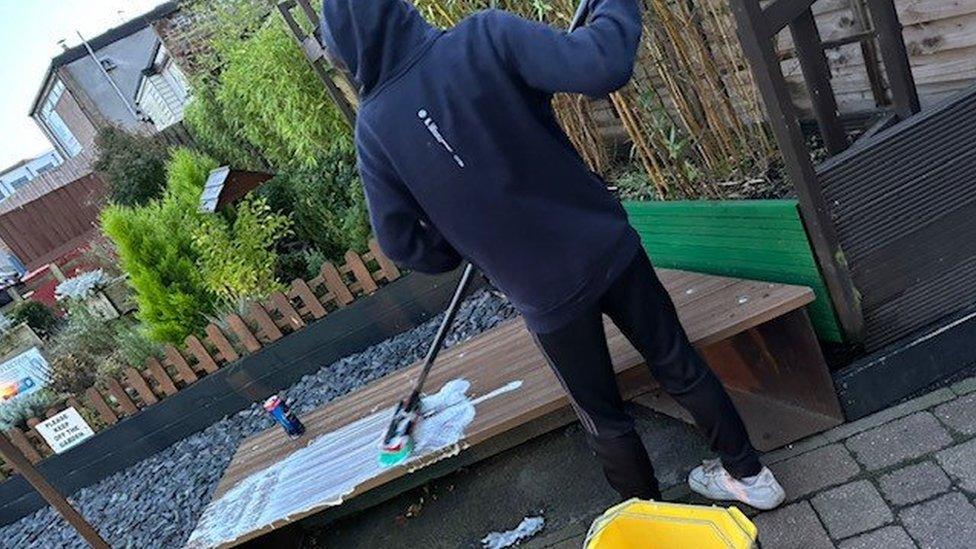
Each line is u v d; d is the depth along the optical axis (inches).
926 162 72.6
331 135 218.8
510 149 53.1
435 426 87.7
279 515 87.5
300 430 108.3
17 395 237.6
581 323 59.2
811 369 79.1
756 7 64.4
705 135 103.8
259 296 208.1
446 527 99.7
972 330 77.7
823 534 70.4
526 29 50.3
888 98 97.3
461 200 54.6
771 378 84.5
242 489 101.3
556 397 81.2
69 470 211.2
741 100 99.7
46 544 185.3
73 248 603.2
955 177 73.6
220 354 205.5
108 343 247.9
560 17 103.8
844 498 72.6
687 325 80.7
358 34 51.3
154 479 188.2
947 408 76.0
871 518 69.6
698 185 105.7
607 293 60.2
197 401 204.5
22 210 591.5
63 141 938.7
